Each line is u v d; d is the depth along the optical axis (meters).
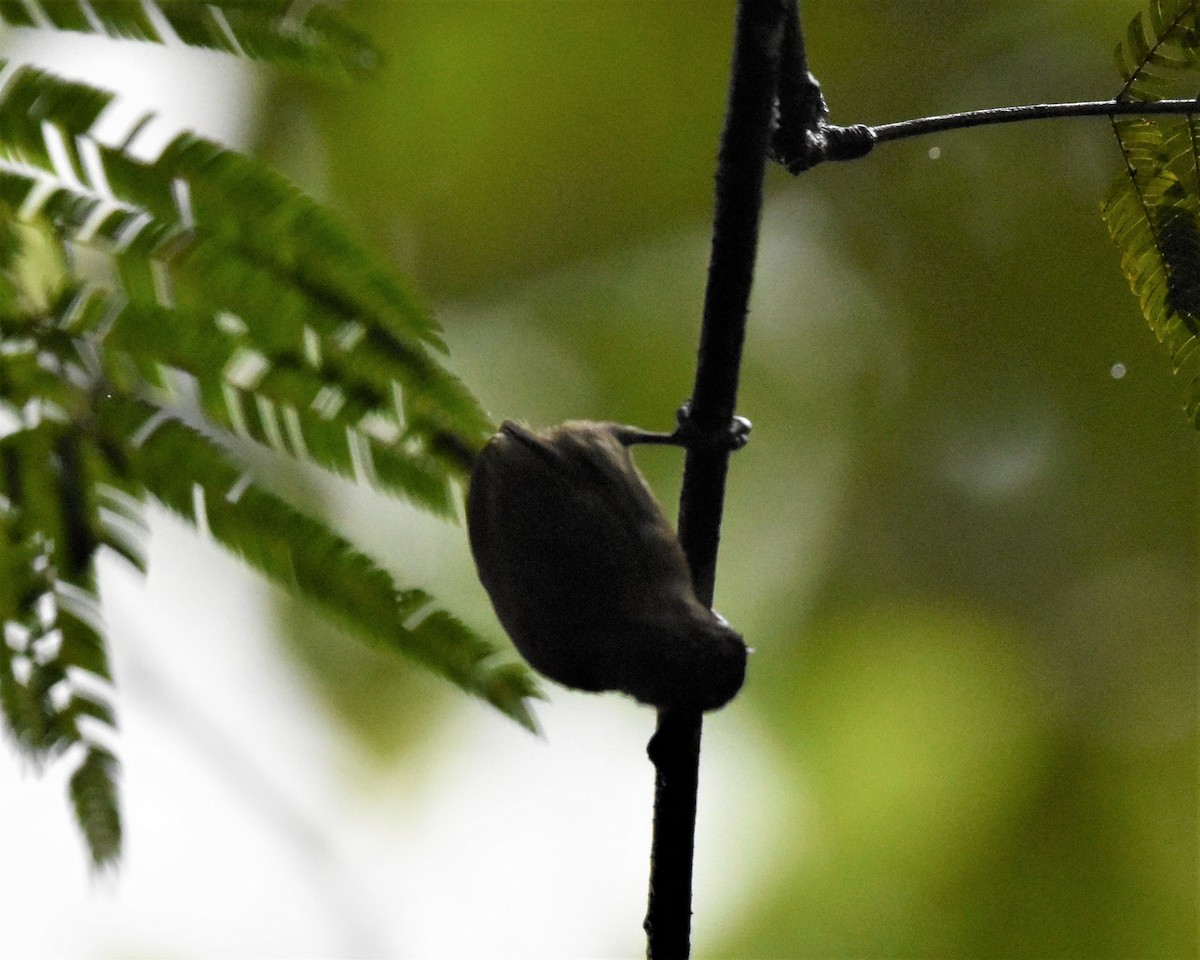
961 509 13.11
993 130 12.39
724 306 5.09
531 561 6.61
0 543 5.06
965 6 12.34
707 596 5.52
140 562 5.19
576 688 6.84
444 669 5.18
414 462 5.26
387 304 5.08
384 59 5.34
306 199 4.95
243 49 5.20
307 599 5.16
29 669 5.12
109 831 5.12
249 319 5.05
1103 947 12.12
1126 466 12.66
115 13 5.05
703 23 11.46
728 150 4.88
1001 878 12.48
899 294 12.95
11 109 4.80
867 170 12.77
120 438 5.07
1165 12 5.07
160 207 4.92
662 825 5.08
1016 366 12.72
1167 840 12.38
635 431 7.26
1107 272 12.38
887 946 12.23
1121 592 12.88
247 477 5.12
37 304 4.96
